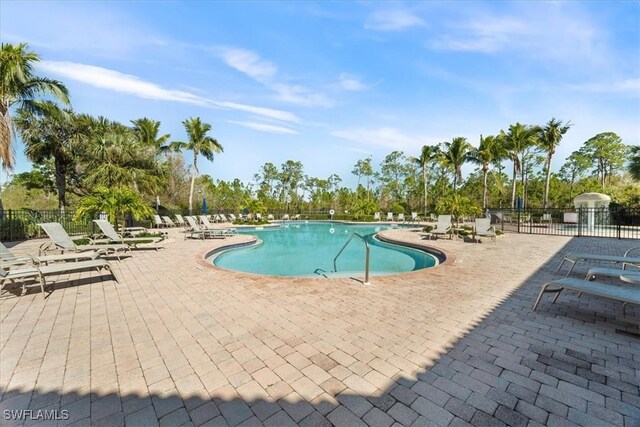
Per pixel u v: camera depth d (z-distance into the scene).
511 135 25.72
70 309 4.00
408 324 3.53
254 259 9.93
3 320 3.60
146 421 1.92
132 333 3.26
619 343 3.02
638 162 16.30
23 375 2.44
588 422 1.91
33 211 13.12
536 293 4.79
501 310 4.00
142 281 5.50
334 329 3.38
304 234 18.45
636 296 3.18
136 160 19.20
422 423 1.90
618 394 2.19
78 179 19.66
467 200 15.03
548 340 3.09
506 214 20.48
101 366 2.58
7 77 11.15
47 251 8.76
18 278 4.63
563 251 9.27
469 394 2.20
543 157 34.78
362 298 4.52
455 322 3.59
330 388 2.28
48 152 17.09
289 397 2.17
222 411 2.02
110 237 8.71
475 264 7.15
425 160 31.56
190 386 2.30
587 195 18.03
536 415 1.97
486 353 2.82
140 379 2.39
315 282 5.46
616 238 12.78
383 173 43.47
